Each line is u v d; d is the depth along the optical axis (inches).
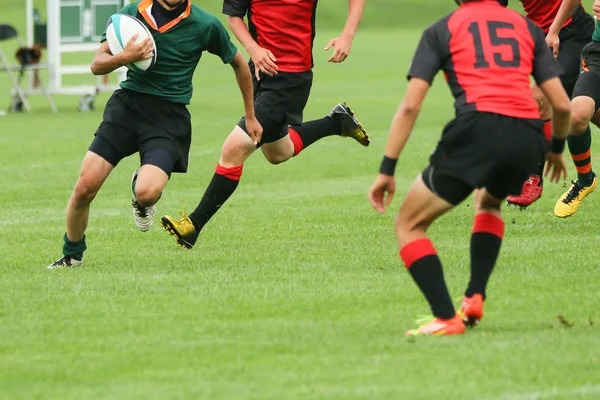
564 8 1482.5
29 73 3722.9
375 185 838.5
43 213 1657.2
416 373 746.8
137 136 1158.3
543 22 1572.3
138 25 1125.1
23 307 976.3
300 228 1453.0
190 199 1814.7
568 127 882.1
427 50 839.1
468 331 864.3
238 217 1572.3
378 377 740.0
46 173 2137.1
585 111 1405.0
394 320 908.6
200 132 2856.8
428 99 3740.2
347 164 2235.5
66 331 885.8
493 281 1060.5
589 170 1453.0
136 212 1215.6
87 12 3619.6
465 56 836.0
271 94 1328.7
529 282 1053.8
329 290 1032.8
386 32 7337.6
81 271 1157.1
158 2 1143.6
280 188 1919.3
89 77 4852.4
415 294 1008.2
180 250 1294.3
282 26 1316.4
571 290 1017.5
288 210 1635.1
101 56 1123.9
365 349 812.6
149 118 1154.0
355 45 6363.2
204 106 3599.9
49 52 3602.4
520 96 829.8
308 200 1745.8
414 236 856.3
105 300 1001.5
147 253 1273.4
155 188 1128.8
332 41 1342.3
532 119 832.9
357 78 4557.1
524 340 826.8
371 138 2669.8
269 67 1298.0
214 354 807.1
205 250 1291.8
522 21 860.6
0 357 808.9
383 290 1027.9
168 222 1270.9
